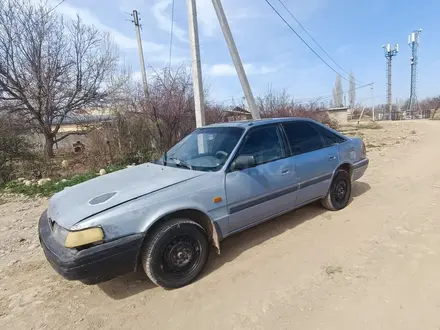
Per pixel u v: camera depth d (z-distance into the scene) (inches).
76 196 118.6
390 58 2140.7
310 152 165.6
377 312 93.4
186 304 106.2
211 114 519.2
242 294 108.7
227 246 148.4
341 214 178.9
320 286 109.3
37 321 102.8
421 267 115.3
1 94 567.2
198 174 125.6
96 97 638.5
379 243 137.9
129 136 426.6
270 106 852.6
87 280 99.0
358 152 196.5
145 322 98.9
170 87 435.8
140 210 106.1
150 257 108.7
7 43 542.0
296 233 156.8
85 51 636.7
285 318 94.4
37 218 218.2
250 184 134.7
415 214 170.1
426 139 573.9
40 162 386.9
